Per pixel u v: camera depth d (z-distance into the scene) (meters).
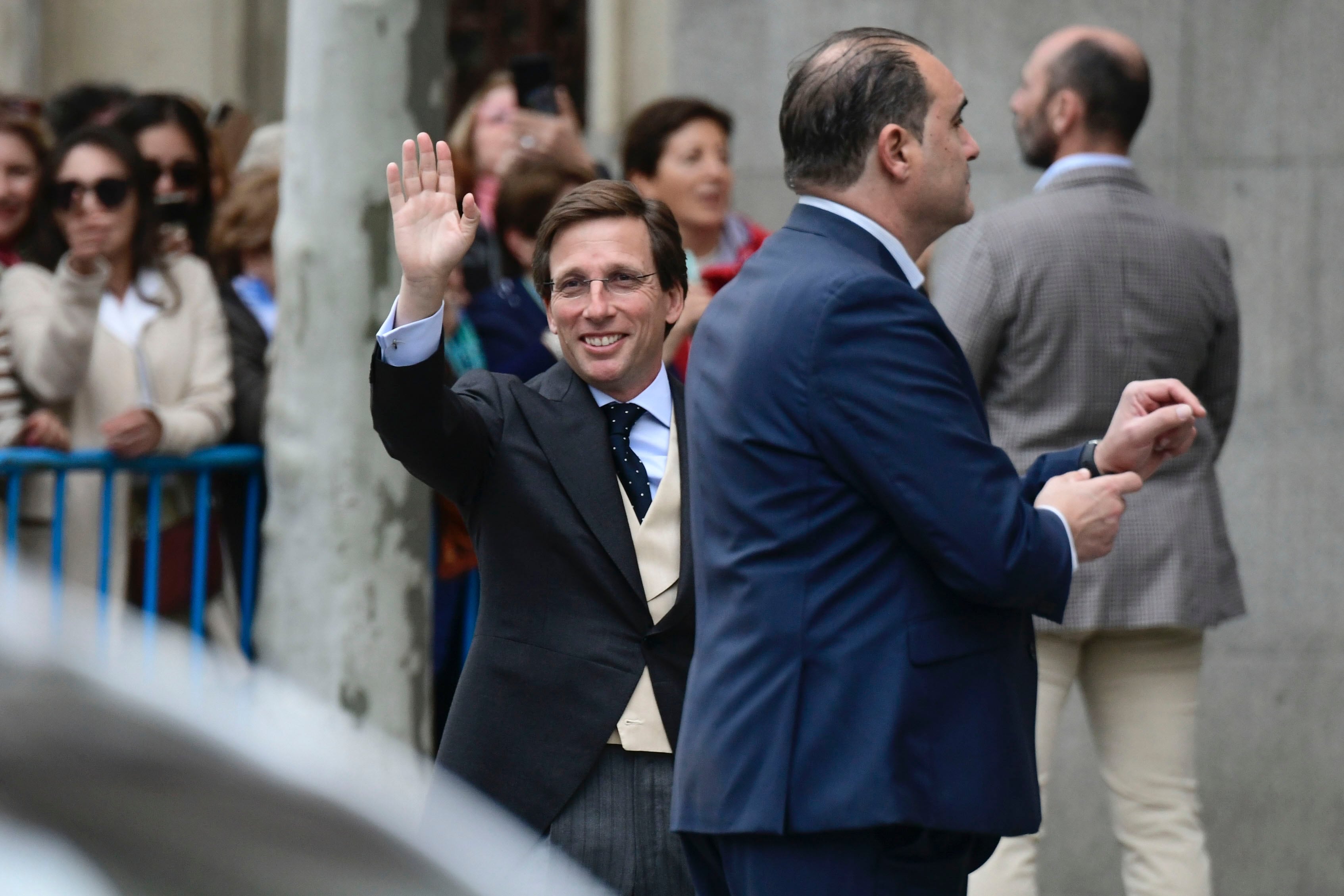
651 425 10.77
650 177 17.59
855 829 8.69
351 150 14.84
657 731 10.23
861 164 9.32
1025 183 19.31
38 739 2.98
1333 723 18.73
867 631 8.77
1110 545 9.27
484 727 10.21
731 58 20.23
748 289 9.30
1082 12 19.17
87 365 14.83
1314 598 18.75
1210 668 18.83
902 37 9.55
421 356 9.87
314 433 14.94
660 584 10.38
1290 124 18.83
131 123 17.22
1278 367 18.86
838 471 8.80
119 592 14.85
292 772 3.23
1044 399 13.44
